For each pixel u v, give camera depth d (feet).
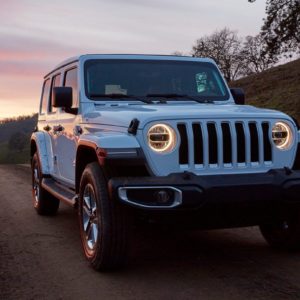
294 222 17.80
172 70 21.80
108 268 16.69
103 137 15.89
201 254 19.20
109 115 17.48
